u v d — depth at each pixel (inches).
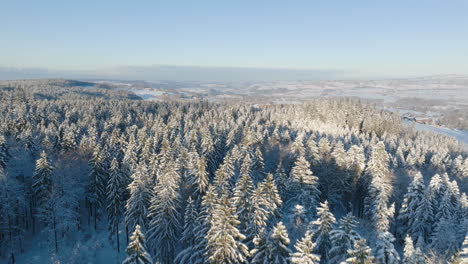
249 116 5590.6
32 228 2076.8
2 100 5487.2
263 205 1439.5
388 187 1935.3
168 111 5876.0
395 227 1926.7
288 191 1904.5
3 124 3132.4
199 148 2805.1
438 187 1776.6
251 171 2194.9
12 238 1756.9
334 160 2356.1
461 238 1402.6
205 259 1194.6
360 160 2316.7
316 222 1200.8
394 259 1067.9
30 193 2085.4
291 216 1459.2
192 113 5536.4
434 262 1156.5
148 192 1667.1
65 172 1975.9
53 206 1796.3
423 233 1689.2
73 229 2006.6
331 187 2156.7
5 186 1702.8
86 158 2427.4
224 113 5777.6
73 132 3016.7
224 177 1729.8
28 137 2659.9
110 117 4744.1
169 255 1534.2
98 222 2167.8
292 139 3735.2
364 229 1632.6
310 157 2388.0
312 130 4591.5
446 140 5068.9
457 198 1768.0
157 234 1497.3
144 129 3474.4
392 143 3895.2
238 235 1144.2
